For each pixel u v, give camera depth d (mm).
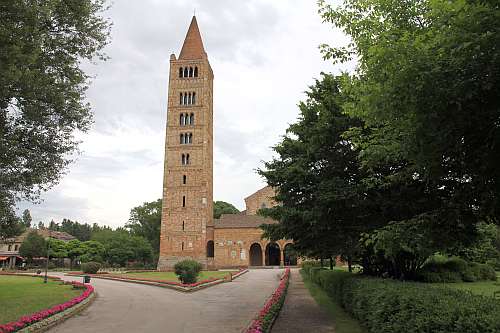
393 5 7938
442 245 9852
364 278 15062
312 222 14609
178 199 70375
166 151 72250
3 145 15297
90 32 17297
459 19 5660
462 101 5855
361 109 8547
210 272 60000
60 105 16344
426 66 5980
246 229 76062
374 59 6898
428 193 11969
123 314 19375
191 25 78812
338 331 13328
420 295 8547
